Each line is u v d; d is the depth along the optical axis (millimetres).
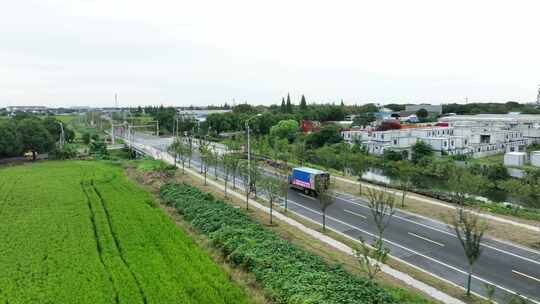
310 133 107125
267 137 95500
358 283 22875
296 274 23844
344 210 43031
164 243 30688
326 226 37312
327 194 38719
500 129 107750
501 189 59500
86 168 71000
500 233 34469
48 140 90750
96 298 21875
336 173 66125
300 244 31641
